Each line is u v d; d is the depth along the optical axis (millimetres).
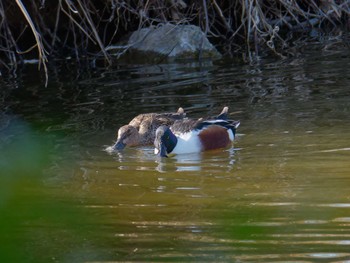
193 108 27484
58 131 25656
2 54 40688
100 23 42656
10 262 9445
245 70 33812
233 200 17953
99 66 37375
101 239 15320
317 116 25375
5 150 23672
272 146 22672
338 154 21406
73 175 20891
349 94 27891
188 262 13883
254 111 26531
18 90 32469
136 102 29000
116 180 20328
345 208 16828
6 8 40562
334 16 44031
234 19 43219
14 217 10766
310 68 33031
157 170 21312
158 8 39938
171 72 34688
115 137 24828
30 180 20453
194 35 38719
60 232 15375
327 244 14508
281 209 16953
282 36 42281
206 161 22141
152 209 17547
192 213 17078
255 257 13945
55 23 40688
